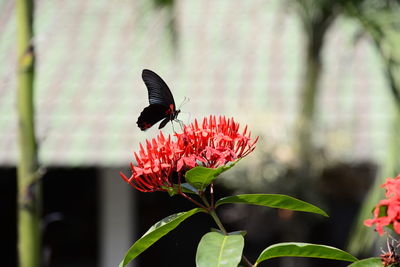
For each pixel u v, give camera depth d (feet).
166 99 11.22
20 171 16.05
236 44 41.11
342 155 30.55
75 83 38.50
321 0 27.99
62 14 44.68
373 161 31.19
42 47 41.63
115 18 43.68
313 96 30.58
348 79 37.96
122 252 38.83
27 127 15.88
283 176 29.91
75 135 34.47
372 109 35.37
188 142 9.82
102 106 36.58
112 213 38.73
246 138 9.96
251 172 29.76
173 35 25.30
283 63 39.32
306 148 30.09
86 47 41.52
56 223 43.14
